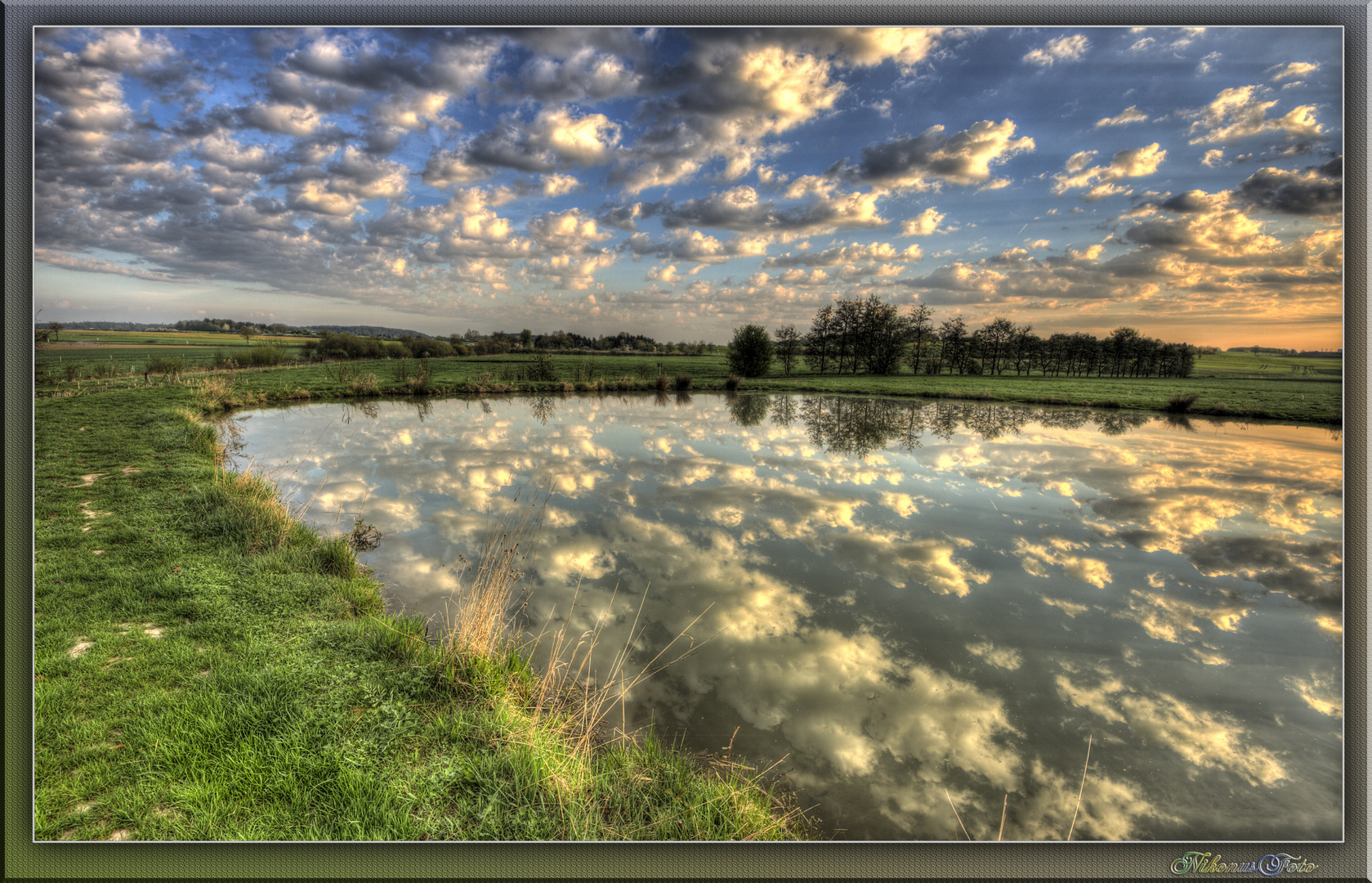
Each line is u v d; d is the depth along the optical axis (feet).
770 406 83.76
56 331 80.28
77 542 19.66
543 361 110.32
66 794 8.88
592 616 19.22
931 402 91.61
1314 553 26.07
